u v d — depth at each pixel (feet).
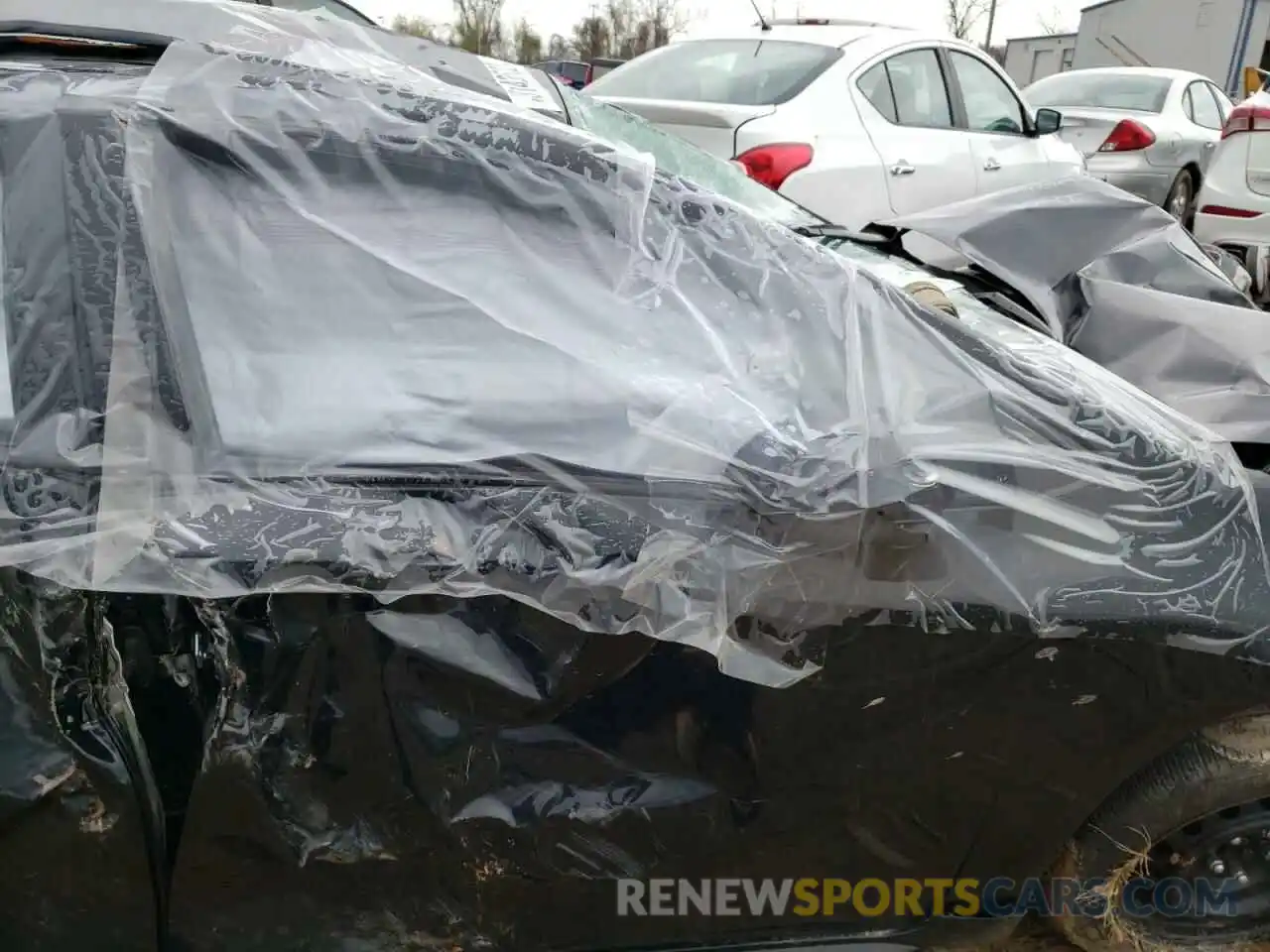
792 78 15.23
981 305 7.55
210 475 4.63
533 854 5.06
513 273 5.00
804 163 14.29
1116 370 7.42
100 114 4.66
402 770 4.83
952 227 8.54
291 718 4.69
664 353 5.04
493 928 5.24
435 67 6.30
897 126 15.80
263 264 4.80
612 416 4.92
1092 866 5.60
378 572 4.58
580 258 5.07
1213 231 19.70
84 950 4.86
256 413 4.72
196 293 4.72
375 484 4.73
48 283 4.57
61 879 4.71
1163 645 5.02
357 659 4.67
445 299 4.92
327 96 4.96
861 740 5.07
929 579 4.91
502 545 4.71
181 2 5.73
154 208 4.67
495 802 4.94
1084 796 5.36
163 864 4.81
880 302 5.37
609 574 4.75
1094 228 8.80
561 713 4.86
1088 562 5.02
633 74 16.78
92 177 4.62
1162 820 5.47
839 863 5.36
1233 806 5.59
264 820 4.80
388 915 5.12
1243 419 6.61
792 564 4.85
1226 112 30.25
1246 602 5.07
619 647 4.80
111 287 4.61
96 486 4.50
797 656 4.90
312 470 4.70
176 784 4.70
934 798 5.25
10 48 4.99
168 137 4.72
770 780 5.09
